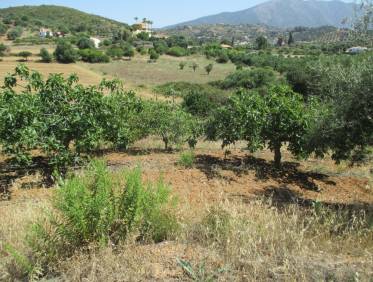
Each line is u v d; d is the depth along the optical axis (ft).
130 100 39.42
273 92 37.68
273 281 11.65
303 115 34.60
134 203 14.06
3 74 199.00
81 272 12.09
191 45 551.59
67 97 32.35
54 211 16.48
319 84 30.76
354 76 24.47
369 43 28.17
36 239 13.16
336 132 25.45
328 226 16.34
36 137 28.89
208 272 12.00
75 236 13.12
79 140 32.04
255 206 18.26
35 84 31.81
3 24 529.45
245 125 35.58
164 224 14.84
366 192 32.58
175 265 12.50
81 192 13.17
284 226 15.75
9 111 28.35
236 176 32.53
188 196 25.99
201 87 162.09
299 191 31.55
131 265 12.40
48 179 30.94
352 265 12.65
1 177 31.35
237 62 310.65
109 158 36.55
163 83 202.08
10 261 13.30
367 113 23.90
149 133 42.27
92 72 249.96
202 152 41.01
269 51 357.20
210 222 15.39
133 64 312.71
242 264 12.48
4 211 21.21
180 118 41.42
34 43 419.95
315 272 12.02
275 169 36.76
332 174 37.22
